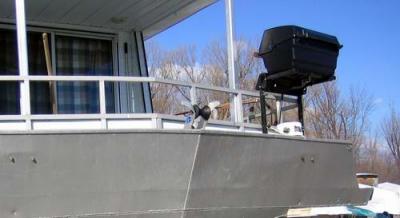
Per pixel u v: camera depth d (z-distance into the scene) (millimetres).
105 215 5684
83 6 9078
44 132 5387
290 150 6898
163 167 5895
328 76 7469
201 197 6137
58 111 9703
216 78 32156
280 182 6832
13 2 8555
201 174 6105
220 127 7176
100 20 9844
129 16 9703
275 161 6742
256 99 8609
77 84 9922
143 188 5816
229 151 6281
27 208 5379
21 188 5344
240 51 29719
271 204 6762
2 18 9305
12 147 5285
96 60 10188
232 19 8289
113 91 10281
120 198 5730
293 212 7012
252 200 6574
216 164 6203
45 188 5430
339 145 7527
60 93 9773
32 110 9523
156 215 5906
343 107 45344
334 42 7449
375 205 13414
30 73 9586
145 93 10445
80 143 5523
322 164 7297
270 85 7469
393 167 45500
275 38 7230
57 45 9875
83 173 5562
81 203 5582
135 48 10516
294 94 7738
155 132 5824
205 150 6082
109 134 5629
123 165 5719
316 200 7285
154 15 9688
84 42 10125
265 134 6621
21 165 5324
